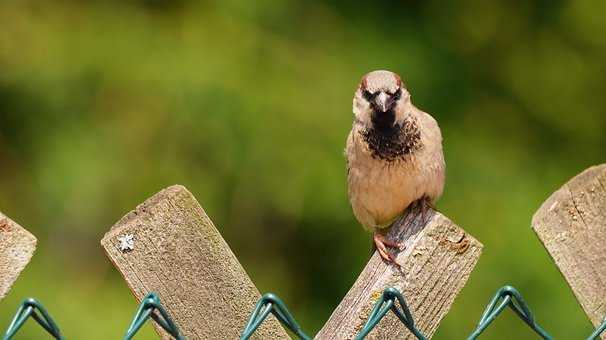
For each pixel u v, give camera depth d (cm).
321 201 1220
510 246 1209
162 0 1276
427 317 413
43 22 1249
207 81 1208
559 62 1366
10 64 1241
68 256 1241
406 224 423
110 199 1235
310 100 1221
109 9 1266
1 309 1155
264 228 1296
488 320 393
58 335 353
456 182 1253
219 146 1215
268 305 373
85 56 1235
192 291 398
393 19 1316
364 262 1275
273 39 1253
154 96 1223
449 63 1316
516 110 1339
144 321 361
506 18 1380
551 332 1167
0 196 1255
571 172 1323
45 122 1259
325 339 413
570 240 430
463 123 1298
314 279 1309
